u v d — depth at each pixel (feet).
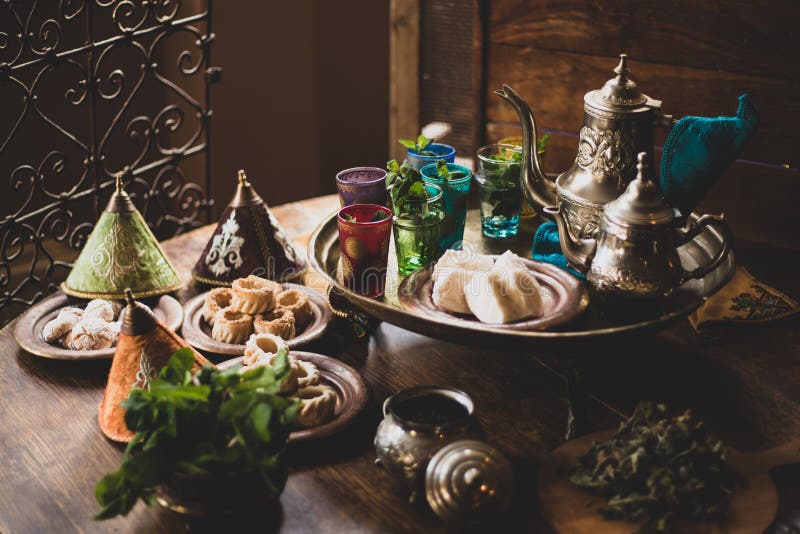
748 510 2.90
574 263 3.73
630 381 3.76
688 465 2.89
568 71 5.49
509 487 2.85
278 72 9.53
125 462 2.68
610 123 3.81
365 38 9.75
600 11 5.23
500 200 4.58
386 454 3.06
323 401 3.36
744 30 4.78
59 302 4.26
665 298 3.59
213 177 9.75
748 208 5.10
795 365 3.89
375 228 3.82
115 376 3.43
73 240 5.95
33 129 9.55
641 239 3.49
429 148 4.79
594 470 3.02
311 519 2.98
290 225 5.28
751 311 4.18
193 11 8.93
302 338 3.91
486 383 3.77
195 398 2.74
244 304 3.99
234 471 2.76
